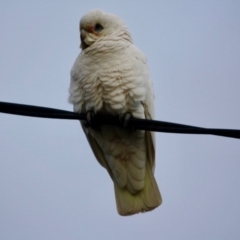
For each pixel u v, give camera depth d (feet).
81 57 36.35
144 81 35.76
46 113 30.12
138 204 38.04
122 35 38.14
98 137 37.65
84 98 36.04
